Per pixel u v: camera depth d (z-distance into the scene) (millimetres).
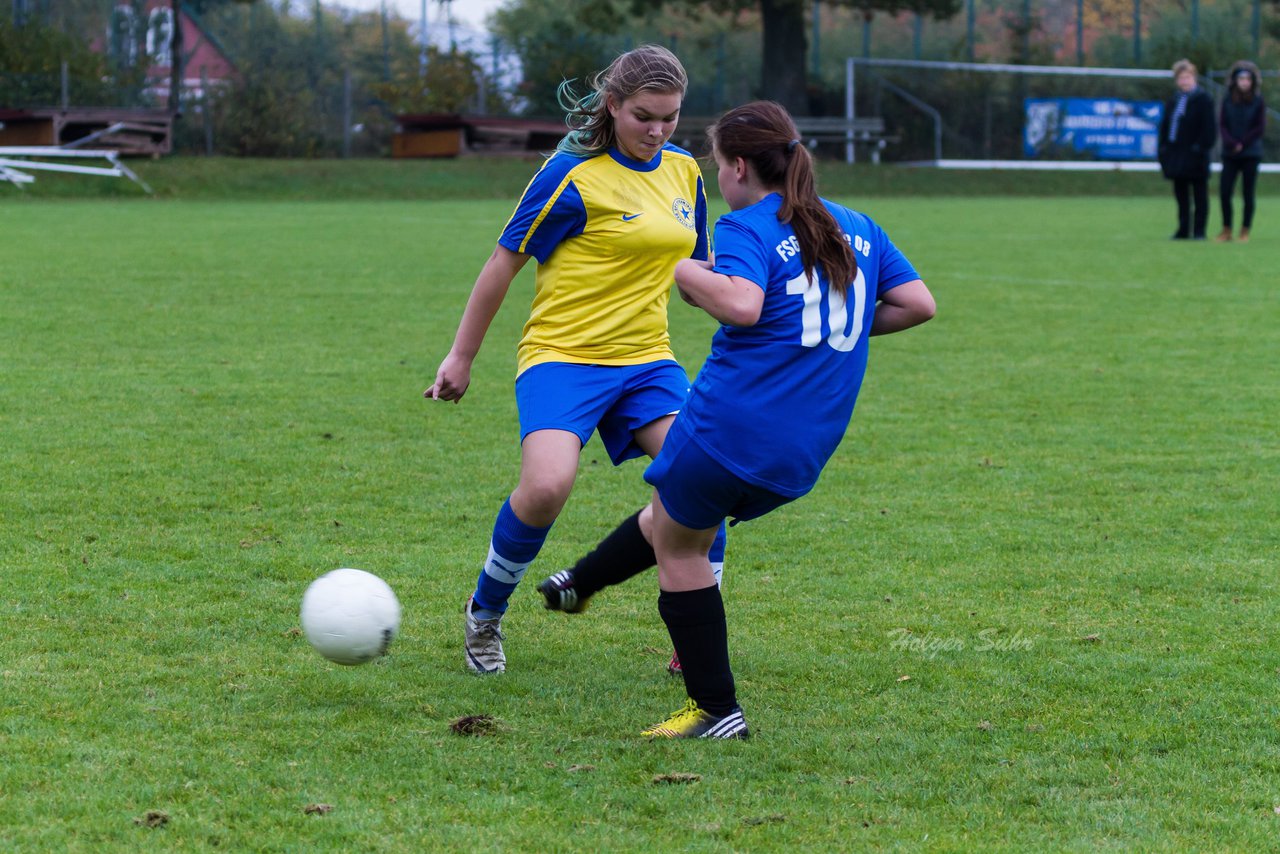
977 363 23750
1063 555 12703
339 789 7535
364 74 94125
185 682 9203
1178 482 15500
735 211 8297
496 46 93062
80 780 7559
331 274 36031
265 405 19234
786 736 8469
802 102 93250
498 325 27812
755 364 7973
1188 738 8469
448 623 10703
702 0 90562
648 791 7590
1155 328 27766
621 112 9328
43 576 11523
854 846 6945
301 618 9594
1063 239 50031
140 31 85188
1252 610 11094
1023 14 106312
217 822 7090
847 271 8023
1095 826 7211
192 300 30297
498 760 8000
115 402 19188
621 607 11281
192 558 12211
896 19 100875
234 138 83438
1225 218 48156
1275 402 20188
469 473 15641
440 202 71875
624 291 9734
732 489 8133
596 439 17766
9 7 81500
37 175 69938
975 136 94375
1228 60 103500
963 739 8453
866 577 12008
